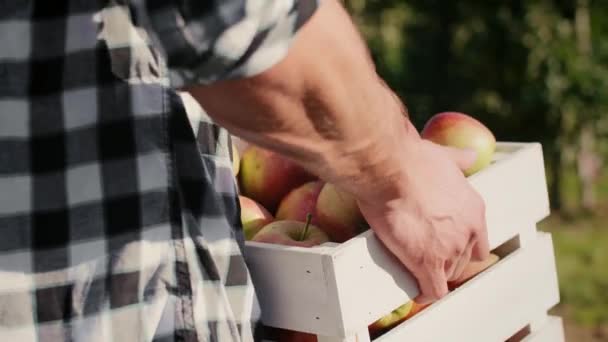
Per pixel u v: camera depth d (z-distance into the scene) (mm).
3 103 1520
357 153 1512
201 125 1716
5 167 1523
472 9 7652
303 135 1440
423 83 7781
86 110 1533
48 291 1529
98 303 1531
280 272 1781
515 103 7613
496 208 2037
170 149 1560
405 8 7797
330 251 1710
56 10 1521
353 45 1419
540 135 7609
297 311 1775
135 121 1543
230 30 1276
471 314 1977
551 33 7449
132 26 1521
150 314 1543
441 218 1709
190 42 1285
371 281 1758
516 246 2123
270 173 2168
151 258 1546
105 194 1537
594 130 7570
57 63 1526
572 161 7680
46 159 1532
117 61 1529
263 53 1308
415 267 1780
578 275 6336
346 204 1956
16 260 1526
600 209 7570
